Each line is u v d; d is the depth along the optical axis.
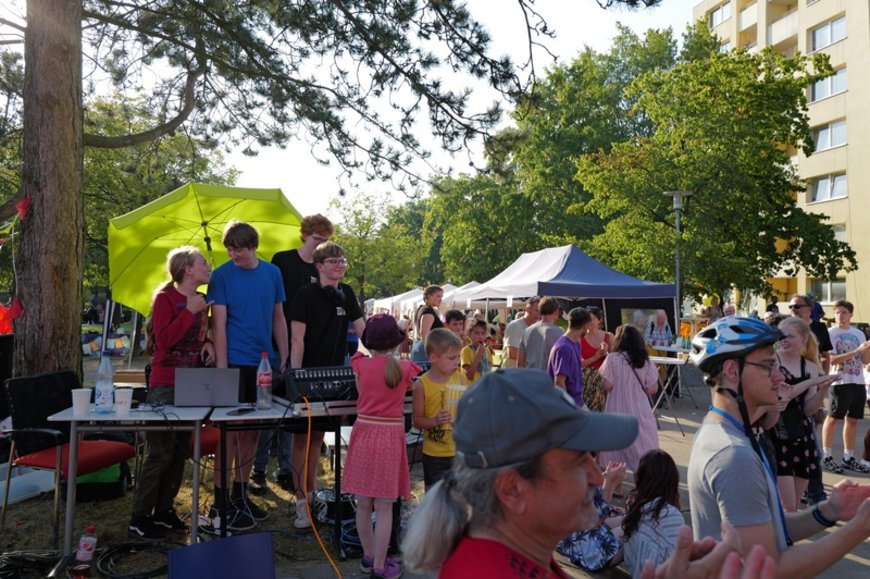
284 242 8.39
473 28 8.73
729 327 2.24
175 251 5.08
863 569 4.79
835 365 7.51
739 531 2.03
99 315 28.56
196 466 4.61
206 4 9.31
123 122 13.69
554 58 8.71
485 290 15.12
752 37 38.88
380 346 4.50
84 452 5.34
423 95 9.05
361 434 4.47
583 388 6.65
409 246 46.22
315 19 9.30
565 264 13.98
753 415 2.24
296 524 5.40
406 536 1.41
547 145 32.56
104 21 9.08
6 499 5.31
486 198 36.44
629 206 24.44
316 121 9.82
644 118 36.66
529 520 1.31
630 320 14.45
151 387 5.05
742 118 23.44
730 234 24.20
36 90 6.61
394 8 9.03
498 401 1.28
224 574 2.60
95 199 22.19
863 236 29.48
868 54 29.08
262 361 4.90
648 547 4.00
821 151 31.53
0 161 15.07
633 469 6.23
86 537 4.59
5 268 19.83
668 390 13.05
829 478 7.26
